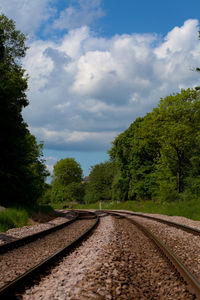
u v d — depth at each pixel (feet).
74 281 16.39
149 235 34.81
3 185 77.71
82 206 213.46
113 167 243.60
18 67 86.94
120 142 172.86
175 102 109.50
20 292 15.16
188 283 15.94
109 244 28.73
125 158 171.53
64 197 293.84
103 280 16.62
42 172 106.93
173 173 119.44
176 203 93.09
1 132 78.43
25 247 29.60
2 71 80.12
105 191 249.14
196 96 107.86
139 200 148.66
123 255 23.72
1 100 76.64
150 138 127.13
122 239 32.60
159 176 125.59
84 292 14.60
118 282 16.34
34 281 16.98
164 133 108.99
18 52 88.99
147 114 122.62
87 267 19.61
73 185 292.40
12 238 36.52
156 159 137.69
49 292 14.85
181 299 14.02
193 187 98.37
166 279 17.16
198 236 34.65
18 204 75.56
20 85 81.61
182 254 24.12
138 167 153.28
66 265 21.06
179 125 103.60
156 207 103.40
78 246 29.86
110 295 14.40
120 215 80.33
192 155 107.96
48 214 84.38
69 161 340.80
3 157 79.25
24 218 57.26
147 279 17.53
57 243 32.30
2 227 44.24
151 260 22.18
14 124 79.66
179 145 107.65
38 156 107.14
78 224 56.44
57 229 47.01
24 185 83.92
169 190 109.91
